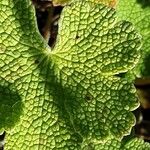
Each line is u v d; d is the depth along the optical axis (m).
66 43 0.20
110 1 0.22
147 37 0.23
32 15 0.19
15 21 0.19
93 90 0.19
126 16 0.23
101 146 0.21
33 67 0.19
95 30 0.19
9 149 0.19
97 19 0.19
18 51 0.19
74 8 0.19
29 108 0.19
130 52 0.19
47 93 0.19
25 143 0.19
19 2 0.19
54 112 0.19
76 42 0.19
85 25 0.19
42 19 0.26
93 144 0.21
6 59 0.19
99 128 0.19
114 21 0.19
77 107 0.19
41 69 0.20
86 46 0.19
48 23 0.26
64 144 0.19
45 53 0.20
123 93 0.19
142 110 0.26
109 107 0.19
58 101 0.19
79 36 0.19
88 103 0.19
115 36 0.19
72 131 0.19
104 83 0.19
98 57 0.19
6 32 0.19
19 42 0.19
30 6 0.19
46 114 0.19
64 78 0.20
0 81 0.19
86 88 0.19
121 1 0.23
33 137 0.19
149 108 0.26
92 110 0.19
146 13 0.23
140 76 0.23
